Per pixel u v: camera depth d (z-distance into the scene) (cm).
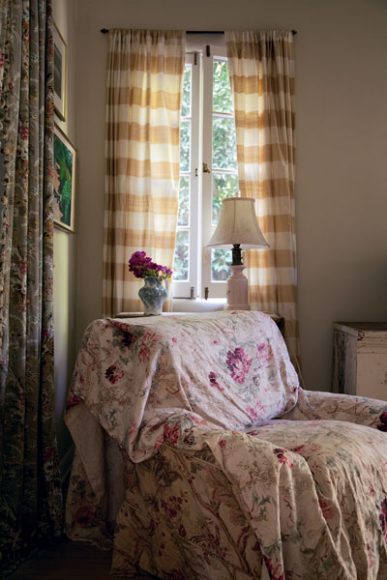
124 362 160
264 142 278
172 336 160
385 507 139
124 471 162
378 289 294
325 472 126
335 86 292
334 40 292
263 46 278
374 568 129
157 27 283
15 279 162
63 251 246
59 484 185
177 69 275
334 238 293
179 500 135
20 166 162
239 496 118
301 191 291
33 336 172
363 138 294
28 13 164
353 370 250
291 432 158
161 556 149
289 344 275
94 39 279
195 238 285
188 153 287
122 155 268
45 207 183
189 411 146
